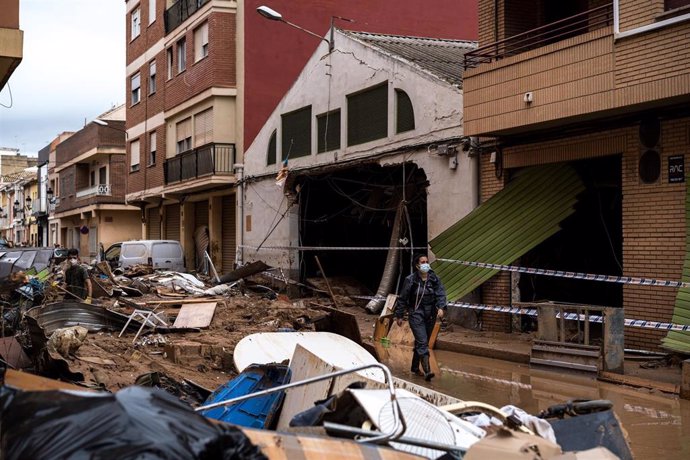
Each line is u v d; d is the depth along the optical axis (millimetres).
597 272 14289
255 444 2918
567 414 4793
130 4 35969
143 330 12133
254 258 24359
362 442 3301
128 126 36562
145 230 37219
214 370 9852
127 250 25281
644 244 11609
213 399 5902
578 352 10219
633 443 6688
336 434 3564
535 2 15141
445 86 15789
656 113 11375
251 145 24875
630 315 11781
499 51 14797
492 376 10281
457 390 9281
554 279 14602
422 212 18062
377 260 22125
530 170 14047
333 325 11148
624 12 11023
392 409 3520
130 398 2666
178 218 33094
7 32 10500
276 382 5809
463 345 12695
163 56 31812
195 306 14281
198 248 30672
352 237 22922
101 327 11922
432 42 22047
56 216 54625
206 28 27500
